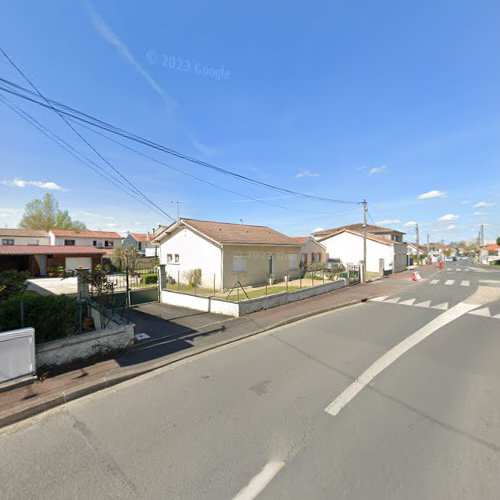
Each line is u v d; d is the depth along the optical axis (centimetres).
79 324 615
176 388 455
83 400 426
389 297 1354
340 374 495
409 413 370
